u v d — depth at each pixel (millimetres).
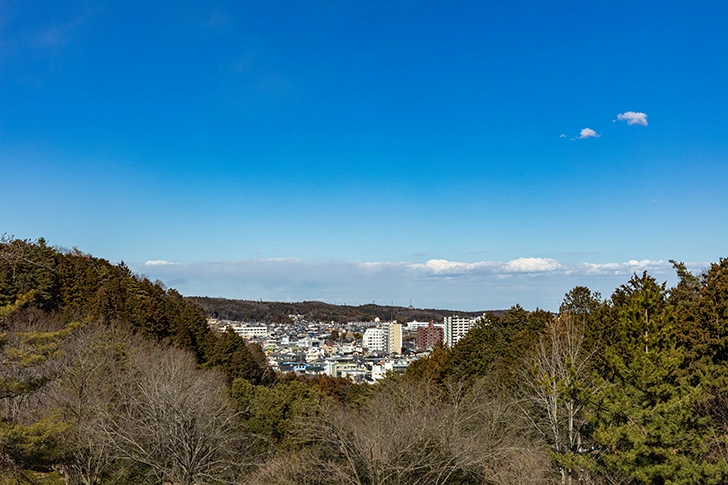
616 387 13344
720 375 13289
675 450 11844
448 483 15898
